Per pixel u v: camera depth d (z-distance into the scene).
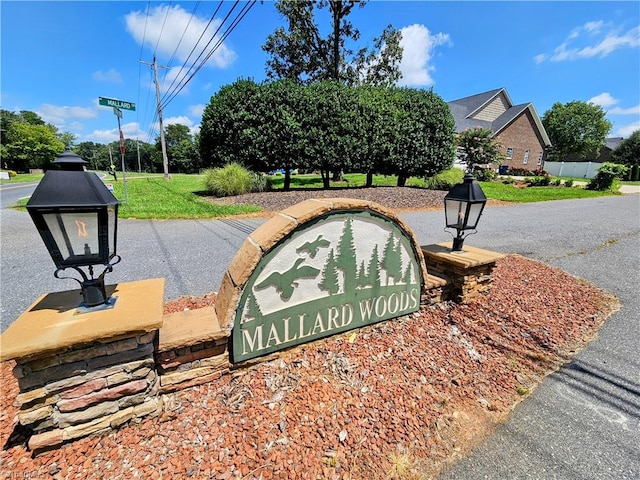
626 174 26.59
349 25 16.52
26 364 1.33
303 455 1.55
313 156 10.41
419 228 6.77
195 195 11.43
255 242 1.92
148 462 1.46
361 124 10.69
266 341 2.01
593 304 3.38
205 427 1.64
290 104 9.98
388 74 18.77
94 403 1.51
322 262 2.12
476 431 1.78
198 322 1.90
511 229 7.05
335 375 2.07
